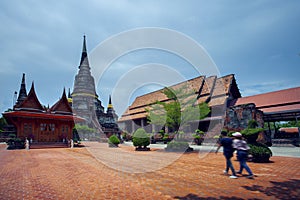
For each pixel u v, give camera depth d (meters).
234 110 19.58
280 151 13.82
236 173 6.92
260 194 4.65
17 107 23.75
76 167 8.52
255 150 9.04
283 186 5.27
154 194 4.73
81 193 4.85
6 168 8.37
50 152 16.27
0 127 38.25
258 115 18.52
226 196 4.54
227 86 24.05
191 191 4.93
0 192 4.94
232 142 6.66
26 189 5.20
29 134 22.78
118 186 5.44
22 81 35.56
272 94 21.42
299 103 18.47
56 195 4.70
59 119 25.02
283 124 38.53
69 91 36.12
